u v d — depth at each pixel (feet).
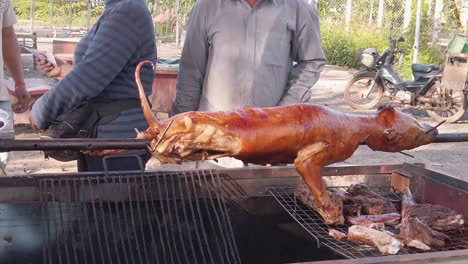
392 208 8.69
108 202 7.86
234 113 6.86
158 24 77.66
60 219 7.84
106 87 9.53
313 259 8.39
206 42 11.14
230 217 8.89
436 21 47.42
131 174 8.32
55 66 10.57
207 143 6.53
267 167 9.15
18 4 106.11
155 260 8.18
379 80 32.09
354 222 8.16
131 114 9.67
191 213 8.46
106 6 9.71
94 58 9.14
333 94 37.76
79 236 8.00
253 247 8.90
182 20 75.41
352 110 32.50
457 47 28.40
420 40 47.26
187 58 11.35
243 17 10.85
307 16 11.35
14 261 7.91
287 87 11.53
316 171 7.45
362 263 6.12
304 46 11.48
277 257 8.84
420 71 30.78
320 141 7.26
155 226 8.34
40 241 7.95
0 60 11.42
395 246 7.34
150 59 9.78
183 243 8.09
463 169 21.08
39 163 19.35
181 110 11.60
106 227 8.13
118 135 9.61
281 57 11.14
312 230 7.96
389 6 58.03
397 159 22.34
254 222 8.98
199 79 11.43
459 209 8.64
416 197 9.48
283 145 6.97
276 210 9.01
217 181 8.78
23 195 7.88
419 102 30.48
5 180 7.78
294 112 7.15
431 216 8.18
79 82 9.12
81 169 9.89
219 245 8.54
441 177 9.04
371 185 9.86
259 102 11.05
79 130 9.56
